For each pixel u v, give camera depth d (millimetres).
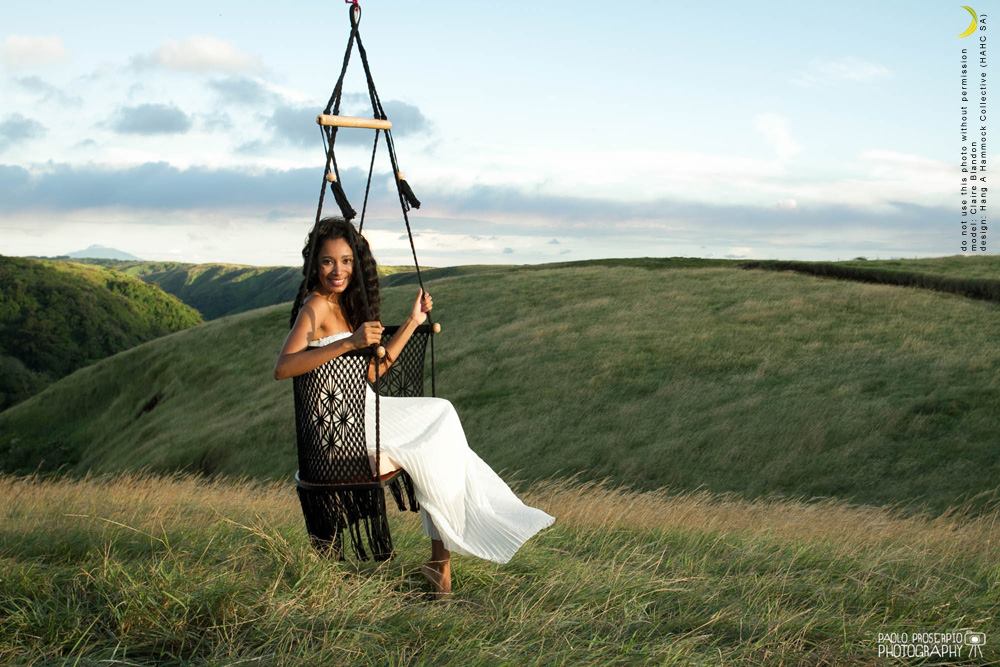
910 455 20109
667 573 4098
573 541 5078
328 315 3518
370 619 2977
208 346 48594
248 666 2543
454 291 47625
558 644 2877
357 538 3504
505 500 3691
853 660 2982
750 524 6941
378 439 3332
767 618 3314
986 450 19625
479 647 2746
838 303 34844
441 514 3463
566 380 29922
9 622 2785
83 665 2539
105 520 4199
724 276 44438
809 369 27125
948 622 3406
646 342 32531
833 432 21953
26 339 114875
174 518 4750
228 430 33188
